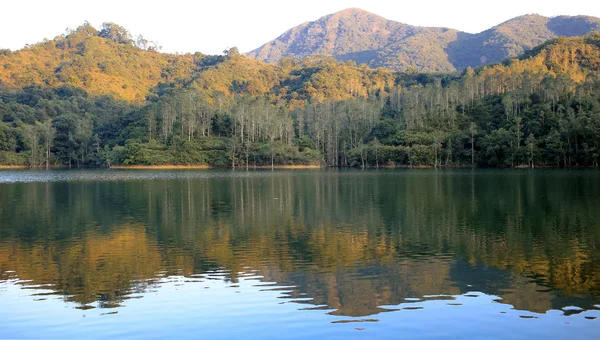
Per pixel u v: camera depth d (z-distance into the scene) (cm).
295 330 1897
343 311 2078
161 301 2228
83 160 18012
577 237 3419
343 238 3531
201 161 16612
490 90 18688
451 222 4147
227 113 18862
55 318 2045
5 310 2136
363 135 18425
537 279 2461
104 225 4197
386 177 10338
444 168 14800
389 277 2539
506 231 3691
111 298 2275
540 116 14625
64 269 2767
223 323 1973
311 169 15638
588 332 1844
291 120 18325
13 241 3528
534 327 1892
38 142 17775
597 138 12050
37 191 7369
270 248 3238
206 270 2722
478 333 1852
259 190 7438
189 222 4338
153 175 11981
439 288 2350
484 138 14900
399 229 3859
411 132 16538
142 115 18950
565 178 8906
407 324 1936
